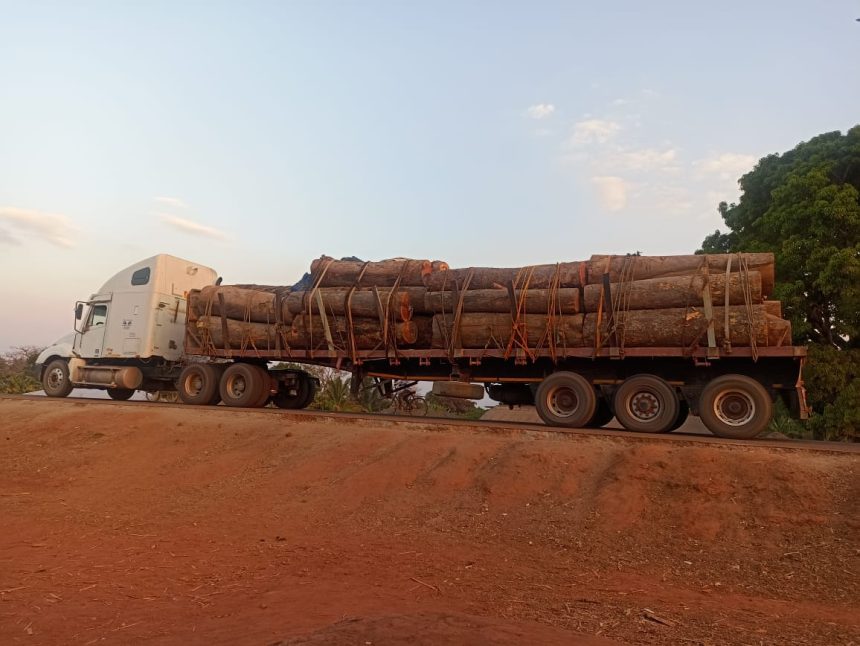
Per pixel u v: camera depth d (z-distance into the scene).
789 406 11.77
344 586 6.16
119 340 18.52
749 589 6.11
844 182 22.38
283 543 7.86
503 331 12.93
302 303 14.86
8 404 16.62
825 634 4.84
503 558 7.14
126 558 7.30
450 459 10.02
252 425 13.00
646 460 8.77
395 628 4.04
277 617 5.15
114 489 10.66
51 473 11.67
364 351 14.42
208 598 5.88
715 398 11.34
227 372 16.22
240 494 10.05
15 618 5.34
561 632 4.63
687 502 7.89
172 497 10.16
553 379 12.52
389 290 14.25
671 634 4.86
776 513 7.37
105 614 5.44
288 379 17.33
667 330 11.57
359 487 9.66
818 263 20.66
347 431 12.07
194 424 13.27
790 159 24.30
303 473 10.48
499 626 4.45
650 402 11.84
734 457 8.44
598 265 12.53
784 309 21.70
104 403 16.55
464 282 13.55
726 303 11.19
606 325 12.03
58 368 19.52
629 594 5.95
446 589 6.11
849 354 21.19
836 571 6.22
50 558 7.32
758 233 24.00
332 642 3.76
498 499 8.79
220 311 16.30
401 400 17.08
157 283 18.41
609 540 7.46
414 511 8.82
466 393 13.88
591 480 8.87
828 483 7.77
